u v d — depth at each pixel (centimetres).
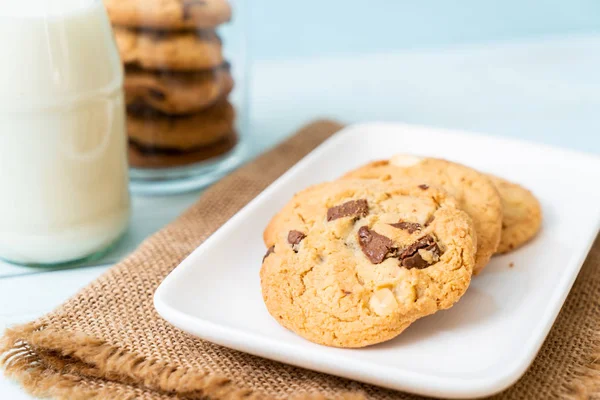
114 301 56
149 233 65
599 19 103
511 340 53
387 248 54
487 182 60
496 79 87
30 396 53
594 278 58
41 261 61
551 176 64
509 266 58
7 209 59
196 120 67
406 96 84
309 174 64
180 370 52
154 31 64
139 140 67
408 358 52
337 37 101
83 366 53
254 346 52
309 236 55
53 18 57
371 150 68
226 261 57
